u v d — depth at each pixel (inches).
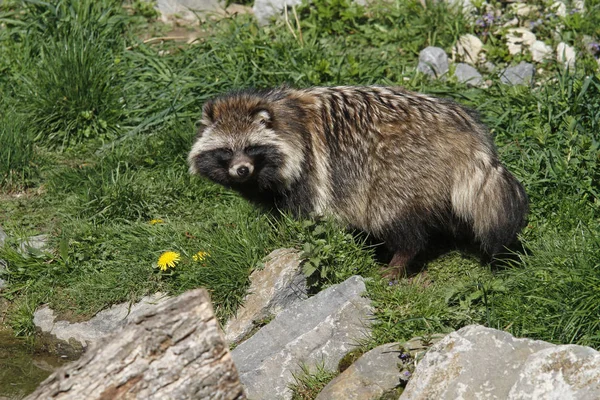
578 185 441.7
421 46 605.9
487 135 418.9
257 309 398.0
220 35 612.7
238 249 419.8
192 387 250.2
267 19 643.5
